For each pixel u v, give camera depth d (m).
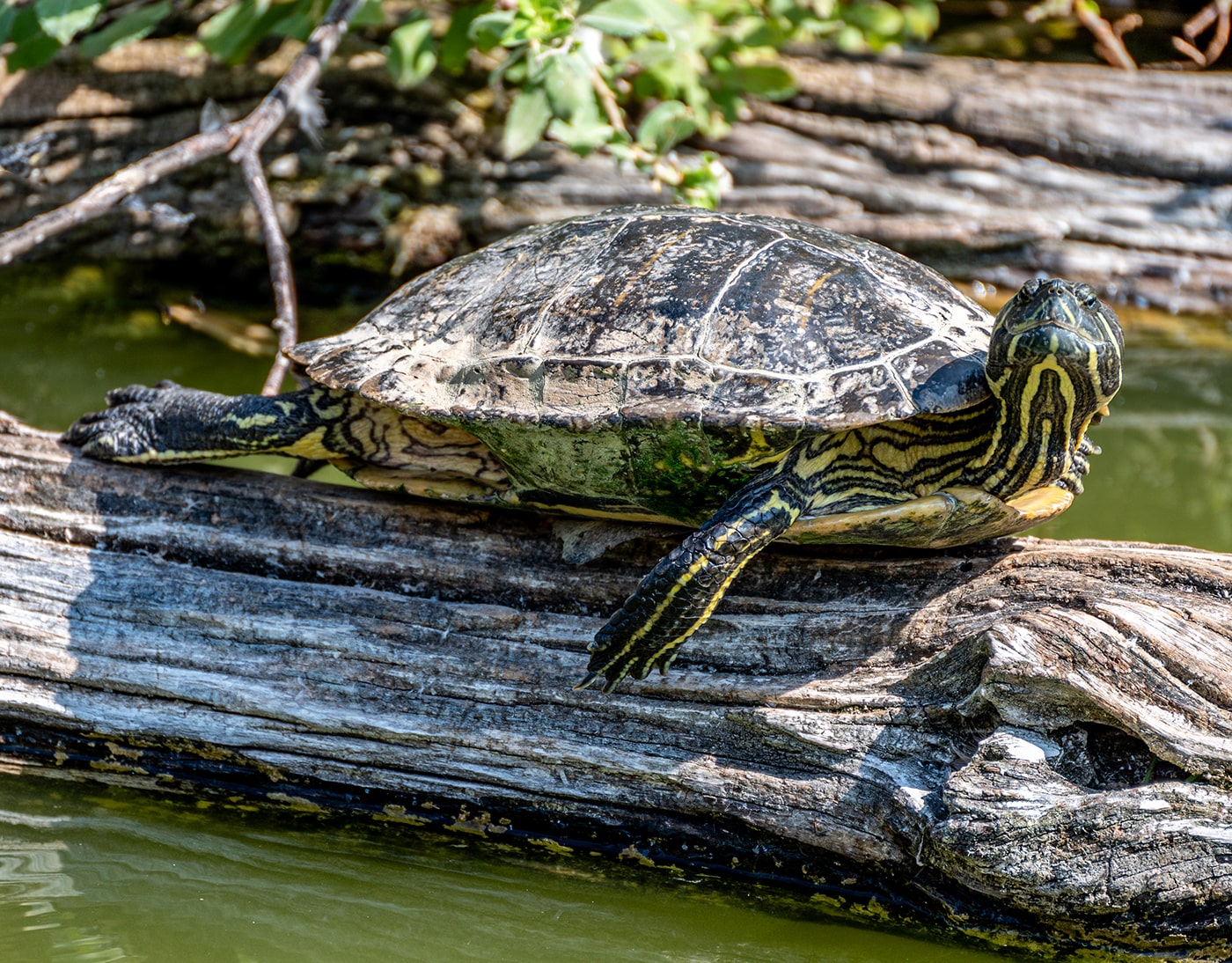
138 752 5.30
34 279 10.56
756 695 4.74
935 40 13.29
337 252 10.41
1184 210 10.77
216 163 10.34
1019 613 4.46
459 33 9.46
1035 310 4.29
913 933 4.51
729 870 4.85
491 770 4.94
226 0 10.80
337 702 5.07
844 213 10.59
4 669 5.27
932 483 4.88
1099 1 13.73
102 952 4.14
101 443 5.49
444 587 5.25
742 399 4.54
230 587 5.29
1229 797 3.99
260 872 4.73
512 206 10.38
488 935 4.41
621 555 5.18
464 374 4.96
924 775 4.47
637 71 10.12
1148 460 8.56
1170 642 4.18
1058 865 4.08
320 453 5.46
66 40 8.45
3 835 4.89
